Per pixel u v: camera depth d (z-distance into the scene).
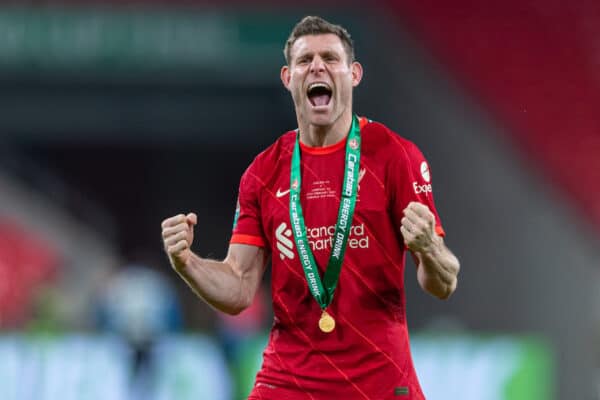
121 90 73.12
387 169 16.81
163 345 37.78
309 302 16.72
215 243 78.25
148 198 80.19
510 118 61.38
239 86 70.50
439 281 16.06
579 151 59.81
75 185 79.88
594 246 55.06
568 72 63.12
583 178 58.69
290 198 17.05
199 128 78.00
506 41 63.94
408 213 15.39
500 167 58.94
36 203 68.75
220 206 79.88
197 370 37.53
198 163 80.69
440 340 37.88
